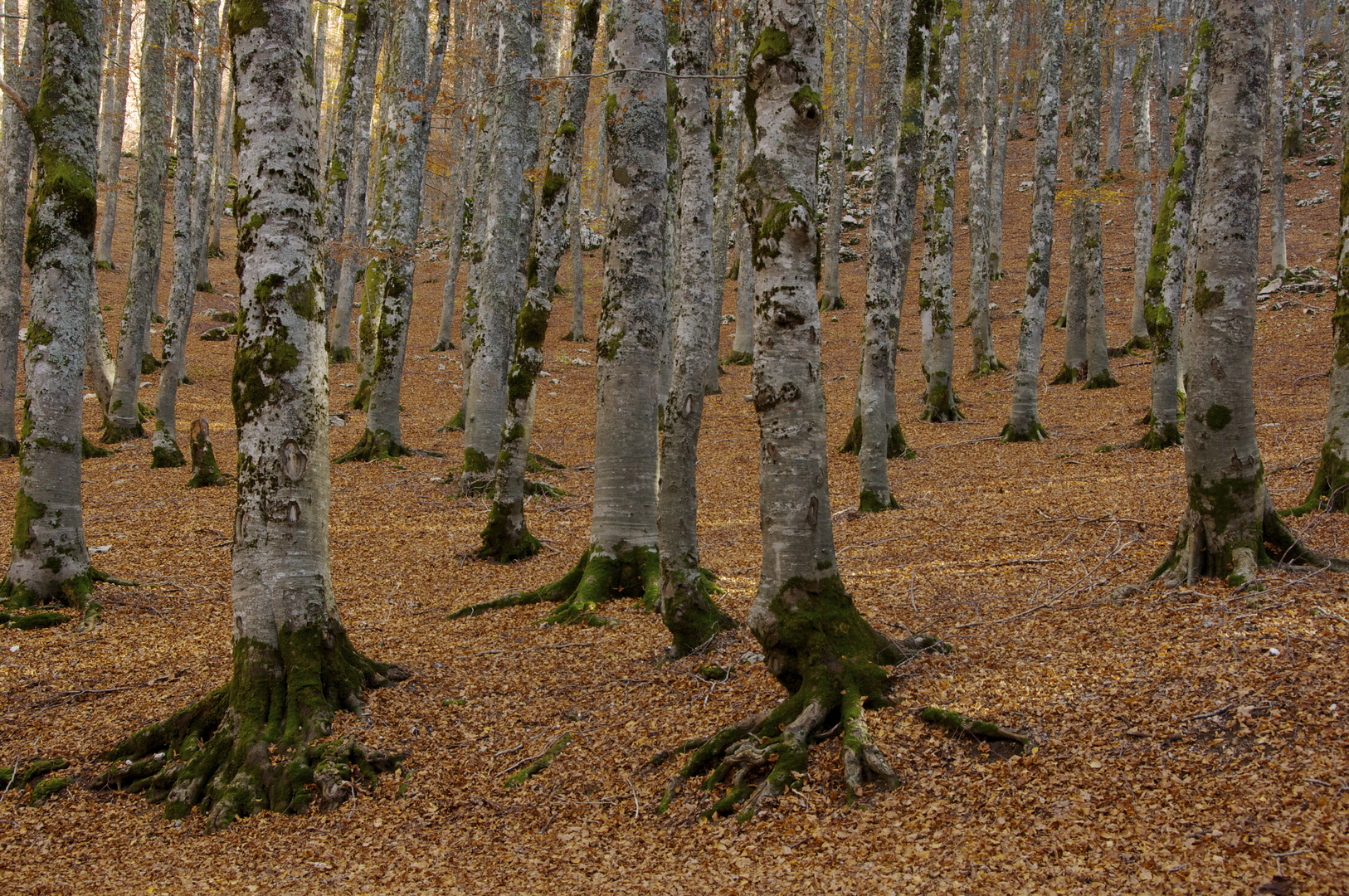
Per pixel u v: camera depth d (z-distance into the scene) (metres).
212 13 18.19
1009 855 3.70
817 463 5.30
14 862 4.80
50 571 8.46
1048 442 14.44
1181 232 12.78
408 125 14.79
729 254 33.31
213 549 10.75
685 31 7.50
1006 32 32.53
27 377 8.57
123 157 41.47
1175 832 3.64
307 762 5.32
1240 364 6.10
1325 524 7.15
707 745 5.02
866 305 11.71
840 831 4.14
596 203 42.41
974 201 20.73
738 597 8.19
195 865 4.63
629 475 8.40
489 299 13.34
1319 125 36.84
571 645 7.24
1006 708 4.83
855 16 31.31
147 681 6.86
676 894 3.86
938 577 8.20
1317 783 3.72
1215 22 6.14
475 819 4.88
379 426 15.34
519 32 12.09
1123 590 6.44
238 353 5.73
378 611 8.73
